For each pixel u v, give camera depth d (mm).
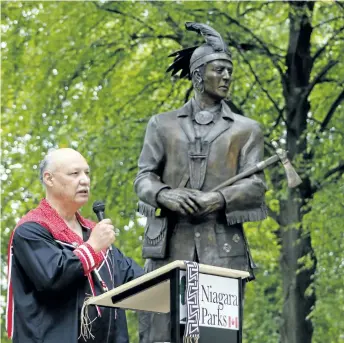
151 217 17656
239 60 33188
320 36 34500
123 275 15125
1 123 35938
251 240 35281
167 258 17703
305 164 31438
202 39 32188
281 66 33719
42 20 34938
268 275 37406
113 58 34594
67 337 14148
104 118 34812
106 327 14516
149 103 34469
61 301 14281
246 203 17469
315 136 32219
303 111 32125
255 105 34219
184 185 17844
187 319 12750
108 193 33781
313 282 31203
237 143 17891
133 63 34938
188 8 32844
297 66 32312
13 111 35875
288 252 31266
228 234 17625
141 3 34094
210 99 18094
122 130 33938
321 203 30562
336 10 32969
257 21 34625
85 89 34812
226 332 13219
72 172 14758
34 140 35406
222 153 17797
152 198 17547
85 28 34781
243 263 17656
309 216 30594
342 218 30797
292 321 31031
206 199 17312
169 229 17766
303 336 31031
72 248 14500
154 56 34375
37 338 14109
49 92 34938
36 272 14047
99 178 33719
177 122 18094
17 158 36438
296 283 31047
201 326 12977
